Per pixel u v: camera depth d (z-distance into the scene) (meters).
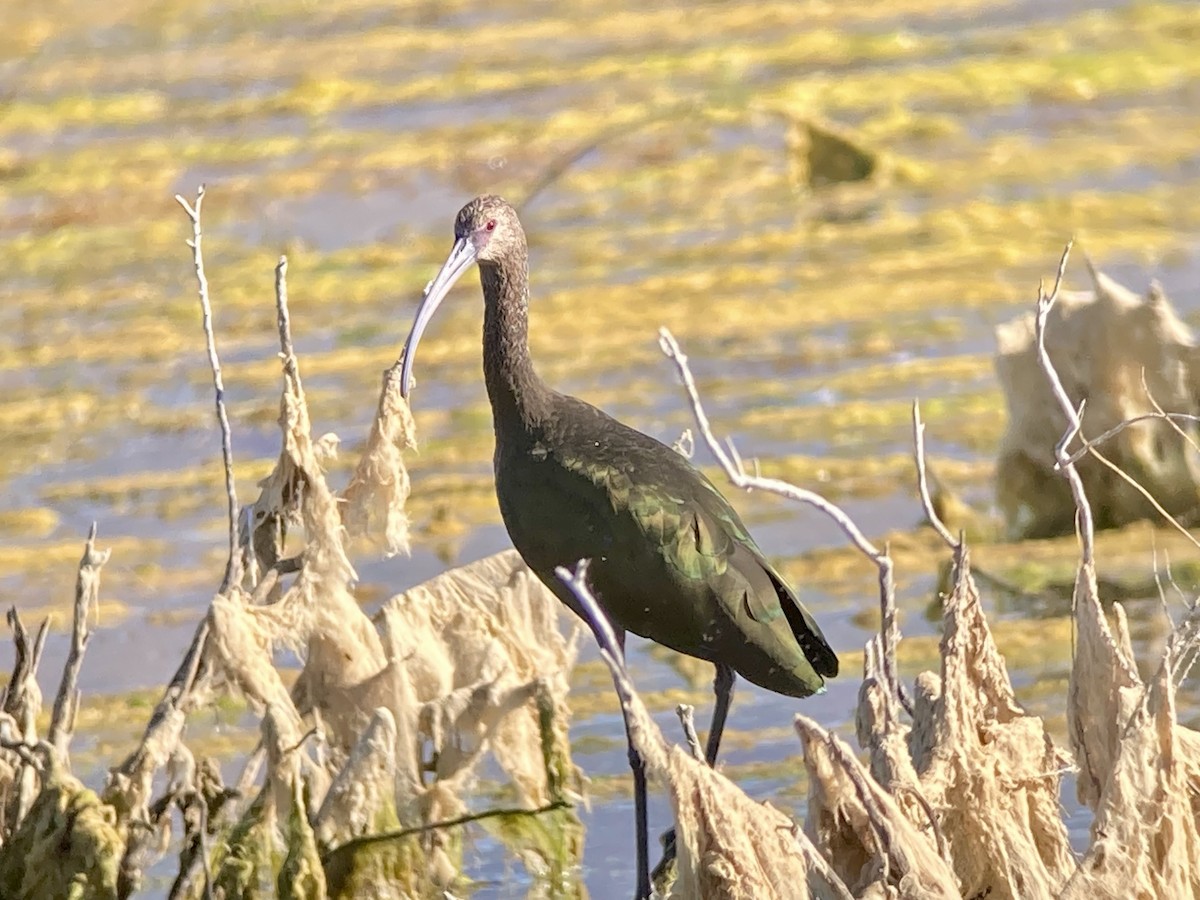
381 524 8.98
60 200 26.23
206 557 15.09
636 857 9.74
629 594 9.33
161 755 8.13
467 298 21.62
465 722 8.92
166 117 30.12
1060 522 14.07
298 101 30.31
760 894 7.03
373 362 19.61
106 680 12.66
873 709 7.57
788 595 9.54
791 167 25.14
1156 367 13.74
